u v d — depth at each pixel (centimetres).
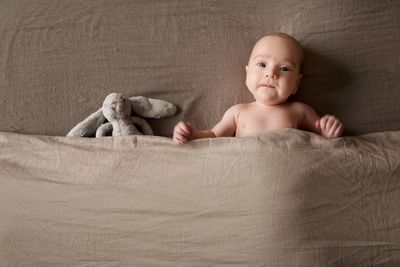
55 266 123
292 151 116
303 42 135
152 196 120
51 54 140
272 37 127
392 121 133
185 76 139
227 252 115
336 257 113
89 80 139
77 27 140
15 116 139
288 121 130
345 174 116
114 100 132
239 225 114
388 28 133
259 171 115
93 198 122
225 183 117
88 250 122
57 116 139
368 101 133
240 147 118
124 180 122
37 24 141
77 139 129
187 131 119
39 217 124
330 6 133
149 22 140
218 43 138
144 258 120
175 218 118
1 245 124
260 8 138
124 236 120
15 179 126
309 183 114
